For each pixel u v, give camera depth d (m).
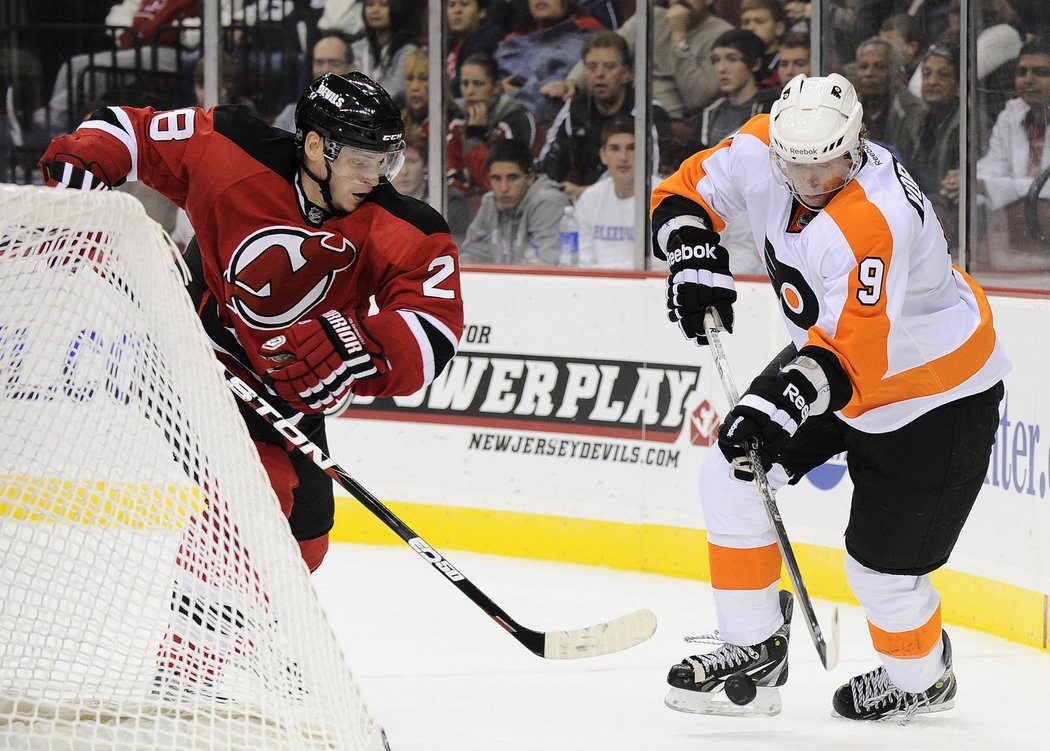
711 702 8.36
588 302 13.25
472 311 13.75
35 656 6.72
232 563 5.93
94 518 6.49
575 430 13.35
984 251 13.12
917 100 13.64
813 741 7.84
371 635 10.45
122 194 5.64
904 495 7.72
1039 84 12.41
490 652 9.98
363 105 6.25
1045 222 12.43
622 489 13.14
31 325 5.96
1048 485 10.29
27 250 5.76
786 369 6.90
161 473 6.24
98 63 17.12
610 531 13.22
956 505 7.81
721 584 8.10
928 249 7.32
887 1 13.69
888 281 6.81
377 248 6.65
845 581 11.85
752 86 14.64
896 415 7.61
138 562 6.86
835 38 14.09
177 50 16.83
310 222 6.64
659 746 7.65
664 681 9.20
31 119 17.42
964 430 7.68
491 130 15.52
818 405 6.84
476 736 7.77
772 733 8.01
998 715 8.57
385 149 6.31
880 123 14.00
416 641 10.28
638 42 14.62
